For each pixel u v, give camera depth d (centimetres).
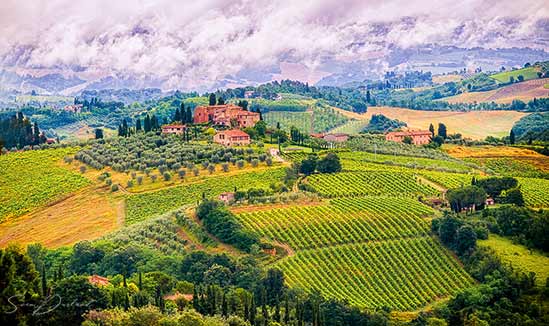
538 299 16150
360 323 15062
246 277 16612
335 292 17400
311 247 19175
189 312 12325
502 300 16188
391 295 17588
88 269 18550
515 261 18038
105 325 11712
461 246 19162
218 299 14300
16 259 11881
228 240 19212
